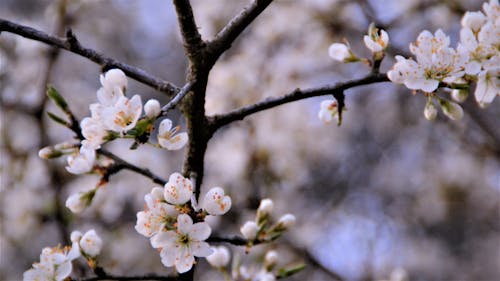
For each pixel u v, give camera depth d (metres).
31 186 5.44
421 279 7.62
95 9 6.37
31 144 5.50
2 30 2.17
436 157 7.36
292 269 2.69
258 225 2.33
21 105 5.27
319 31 5.66
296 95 2.26
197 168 2.16
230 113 2.22
